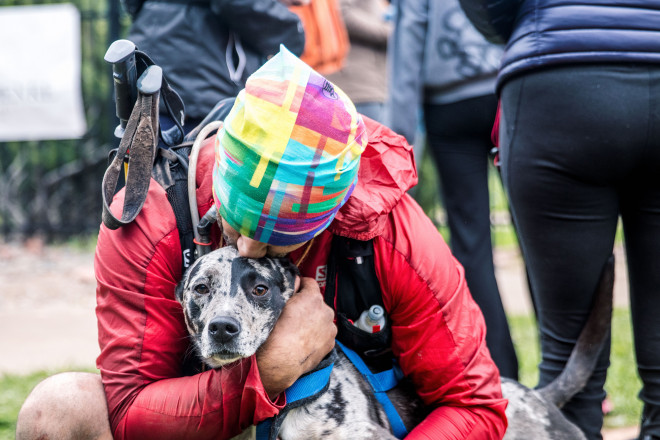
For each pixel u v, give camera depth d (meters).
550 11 2.58
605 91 2.52
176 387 2.31
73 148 9.20
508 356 3.79
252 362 2.24
